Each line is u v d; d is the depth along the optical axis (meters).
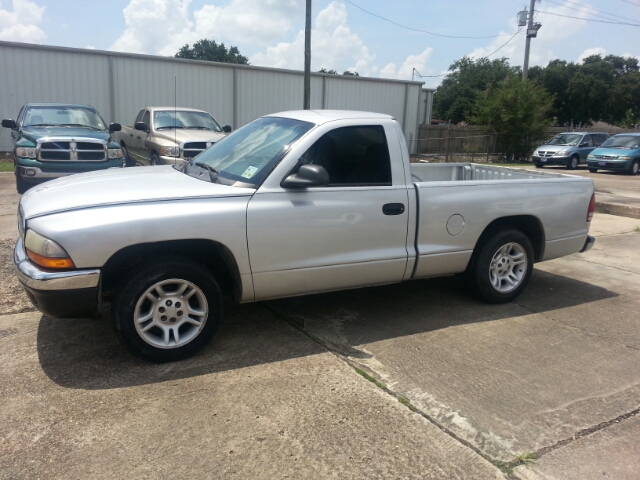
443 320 4.79
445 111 66.88
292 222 3.96
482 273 5.02
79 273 3.38
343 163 4.25
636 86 63.06
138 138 12.74
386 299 5.29
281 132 4.38
